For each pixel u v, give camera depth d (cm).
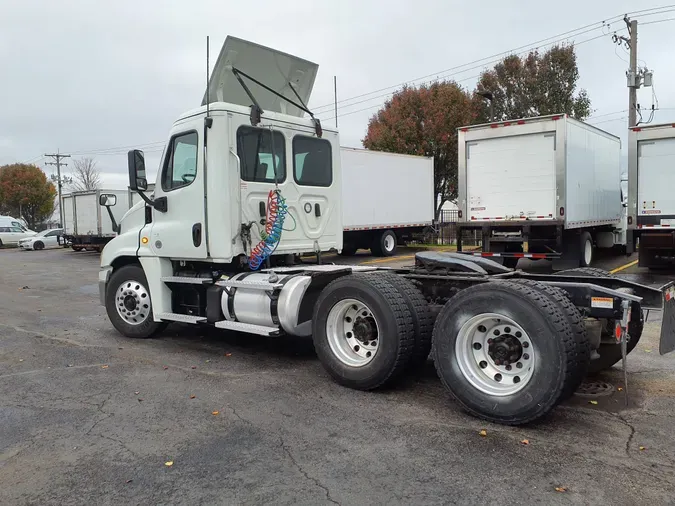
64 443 409
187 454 387
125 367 611
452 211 3095
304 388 528
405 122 2853
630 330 514
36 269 1977
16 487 346
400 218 2094
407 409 467
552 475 347
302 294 575
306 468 362
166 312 701
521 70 3064
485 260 571
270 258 691
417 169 2169
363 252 2317
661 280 1163
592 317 450
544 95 3041
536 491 328
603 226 1666
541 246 1327
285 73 741
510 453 379
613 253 1823
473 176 1391
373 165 1969
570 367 397
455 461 368
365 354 525
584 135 1391
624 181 1797
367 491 332
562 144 1270
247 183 636
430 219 2245
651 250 1341
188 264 705
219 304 639
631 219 1343
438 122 2786
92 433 427
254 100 657
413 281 544
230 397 505
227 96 694
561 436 405
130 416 461
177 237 666
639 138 1321
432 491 330
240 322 625
